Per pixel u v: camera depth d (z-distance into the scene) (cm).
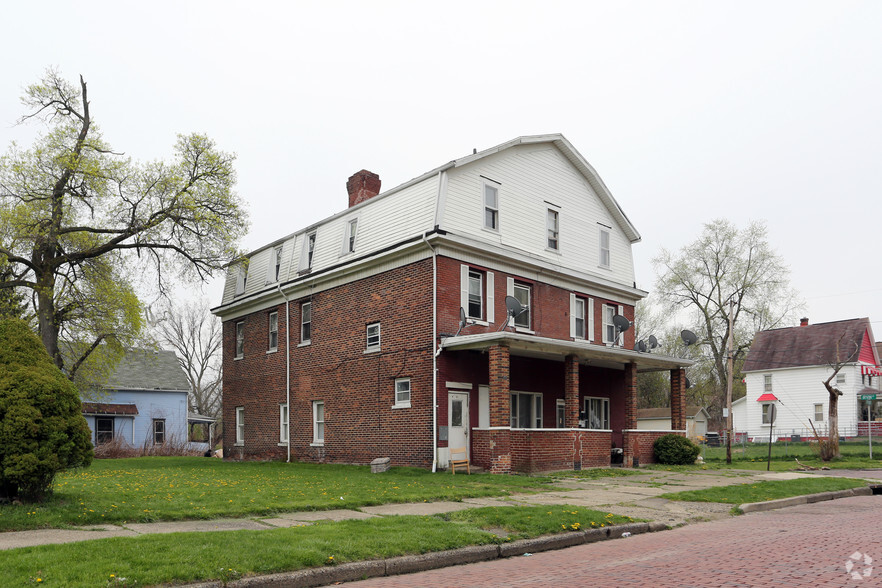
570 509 1204
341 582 775
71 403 1142
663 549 956
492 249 2225
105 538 839
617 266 2852
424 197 2181
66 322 2789
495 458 1927
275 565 750
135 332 2923
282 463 2530
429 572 838
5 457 1041
